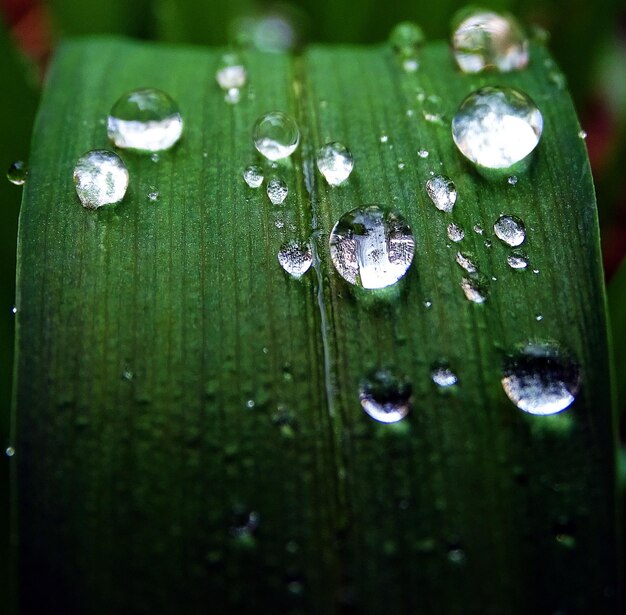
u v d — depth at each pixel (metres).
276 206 0.08
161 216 0.08
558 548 0.08
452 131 0.09
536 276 0.08
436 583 0.08
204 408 0.08
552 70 0.09
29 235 0.08
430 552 0.08
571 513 0.08
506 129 0.08
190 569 0.08
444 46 0.09
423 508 0.08
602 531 0.08
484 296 0.08
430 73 0.09
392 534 0.08
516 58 0.09
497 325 0.08
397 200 0.08
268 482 0.08
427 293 0.08
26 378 0.08
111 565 0.08
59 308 0.08
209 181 0.08
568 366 0.08
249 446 0.08
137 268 0.08
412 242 0.08
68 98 0.09
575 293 0.08
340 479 0.08
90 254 0.08
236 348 0.08
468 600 0.08
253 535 0.08
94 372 0.08
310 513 0.08
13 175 0.09
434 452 0.08
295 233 0.08
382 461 0.08
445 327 0.08
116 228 0.08
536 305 0.08
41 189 0.08
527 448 0.08
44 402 0.08
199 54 0.09
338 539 0.08
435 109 0.09
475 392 0.08
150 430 0.08
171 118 0.09
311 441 0.08
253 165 0.08
